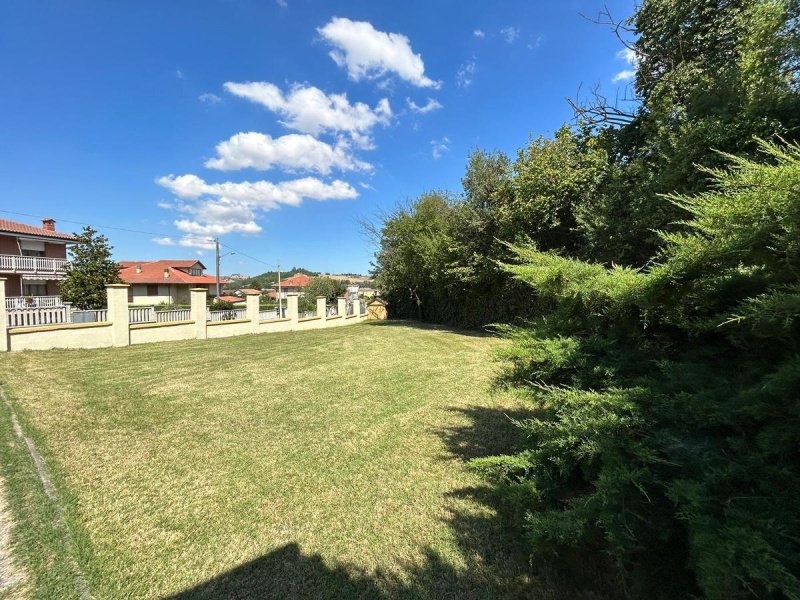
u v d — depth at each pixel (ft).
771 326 5.35
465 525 8.96
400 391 20.77
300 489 10.55
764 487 4.89
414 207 73.15
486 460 8.45
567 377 8.43
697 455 5.59
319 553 8.07
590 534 6.72
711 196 6.23
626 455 6.24
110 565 7.55
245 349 35.63
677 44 33.47
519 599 6.81
